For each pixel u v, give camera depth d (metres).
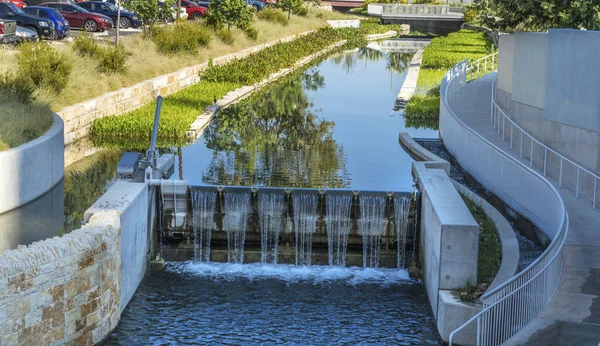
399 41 74.81
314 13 81.94
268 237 19.84
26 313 13.35
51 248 13.75
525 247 18.19
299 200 19.55
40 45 30.28
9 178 19.77
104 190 22.31
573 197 19.34
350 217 19.70
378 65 53.75
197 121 31.48
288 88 42.09
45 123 23.39
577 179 18.97
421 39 77.94
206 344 15.30
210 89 38.78
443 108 28.17
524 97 23.47
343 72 49.50
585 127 19.22
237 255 19.67
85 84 30.67
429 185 18.80
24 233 18.19
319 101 37.91
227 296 17.52
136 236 17.56
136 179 18.98
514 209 19.64
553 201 17.25
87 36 35.84
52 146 22.20
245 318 16.48
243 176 23.84
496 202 20.77
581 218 17.95
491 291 13.85
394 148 27.95
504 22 27.48
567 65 19.94
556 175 20.72
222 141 28.77
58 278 13.85
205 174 23.97
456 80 33.75
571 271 15.63
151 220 19.16
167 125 29.09
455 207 16.73
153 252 19.33
